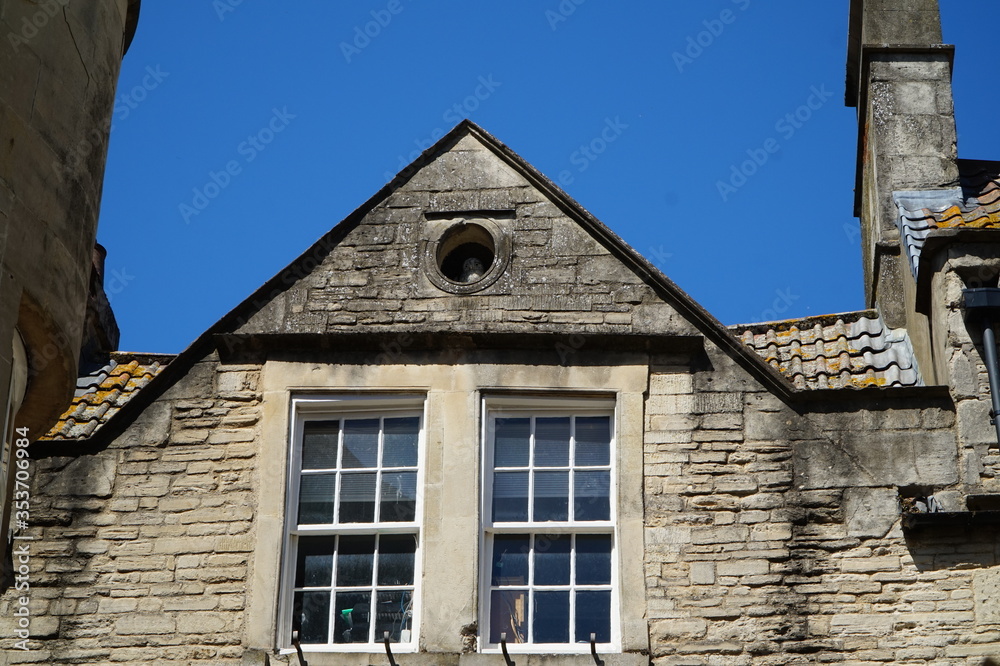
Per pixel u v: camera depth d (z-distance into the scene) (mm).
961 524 10469
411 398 11320
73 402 12594
